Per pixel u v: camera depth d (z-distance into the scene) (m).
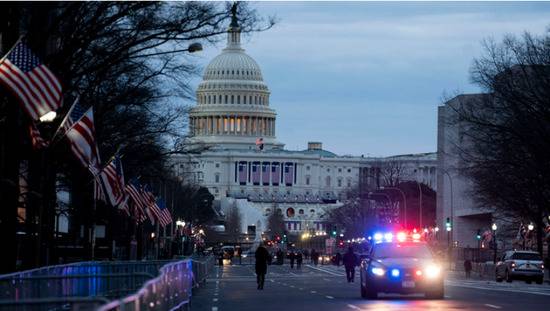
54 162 57.78
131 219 100.56
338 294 61.72
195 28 47.75
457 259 161.75
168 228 177.50
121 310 20.70
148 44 54.97
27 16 47.47
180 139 95.94
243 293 65.06
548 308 46.25
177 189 178.75
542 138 96.12
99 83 59.00
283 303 51.78
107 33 48.38
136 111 74.62
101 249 101.19
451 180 178.25
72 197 84.00
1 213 46.41
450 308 45.88
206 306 49.88
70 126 48.41
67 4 45.22
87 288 32.50
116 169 62.91
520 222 146.75
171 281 35.97
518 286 77.69
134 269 48.03
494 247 137.50
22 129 50.38
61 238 95.94
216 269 150.62
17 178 46.72
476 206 161.88
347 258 88.94
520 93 96.50
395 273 52.41
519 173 107.50
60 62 47.94
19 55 39.88
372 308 46.25
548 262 113.69
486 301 51.62
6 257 46.25
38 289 30.38
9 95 43.88
